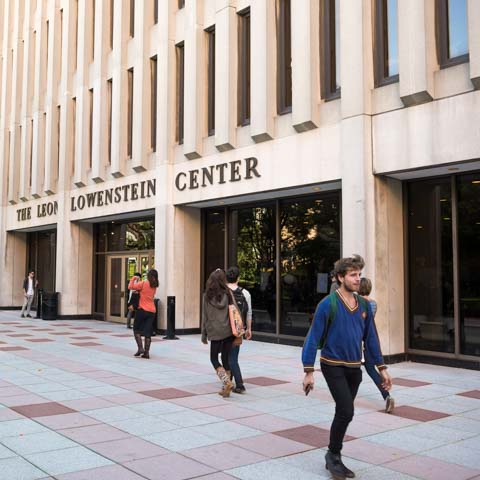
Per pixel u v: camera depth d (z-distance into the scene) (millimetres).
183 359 11594
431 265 11320
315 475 4797
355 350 4781
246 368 10477
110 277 21641
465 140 9688
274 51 13539
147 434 5980
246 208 15656
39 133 24328
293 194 13828
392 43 11258
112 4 20484
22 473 4734
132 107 19016
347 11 11484
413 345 11500
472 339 10586
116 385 8695
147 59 18062
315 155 12281
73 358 11609
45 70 24641
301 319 13773
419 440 5879
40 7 24812
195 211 17047
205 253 17141
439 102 10078
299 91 12445
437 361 11055
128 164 18656
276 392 8242
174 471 4840
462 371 10336
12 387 8453
